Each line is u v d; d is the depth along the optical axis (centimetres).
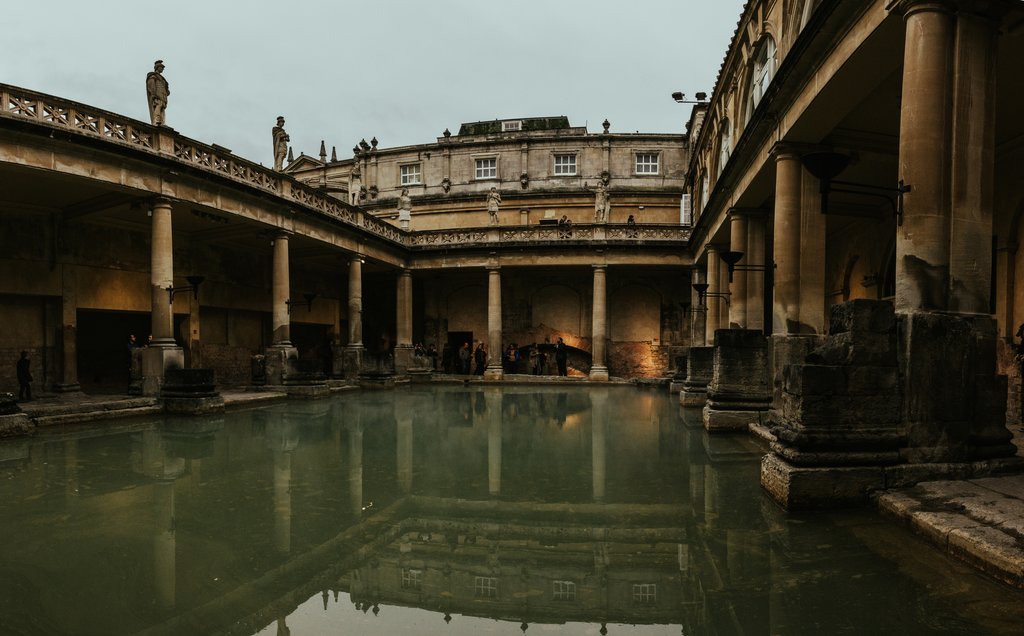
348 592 388
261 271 2462
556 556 457
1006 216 1123
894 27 684
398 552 463
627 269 2970
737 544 464
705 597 368
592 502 602
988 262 599
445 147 3578
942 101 598
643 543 482
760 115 1076
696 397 1528
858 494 550
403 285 2864
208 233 2045
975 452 573
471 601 375
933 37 600
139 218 1805
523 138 3506
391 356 2383
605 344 2722
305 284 2822
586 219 3419
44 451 870
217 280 2223
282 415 1348
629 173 3453
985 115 606
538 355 2953
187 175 1525
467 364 3009
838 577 393
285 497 618
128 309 1889
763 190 1348
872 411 569
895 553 436
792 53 884
